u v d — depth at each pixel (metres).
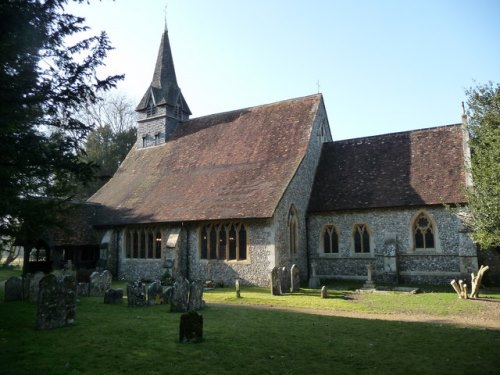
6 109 8.77
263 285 21.72
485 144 17.89
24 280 16.47
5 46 8.41
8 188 9.85
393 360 8.02
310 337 9.85
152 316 12.61
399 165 24.95
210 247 23.98
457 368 7.52
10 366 7.59
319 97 28.92
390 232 23.05
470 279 20.50
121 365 7.64
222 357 8.15
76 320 11.88
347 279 23.98
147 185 30.28
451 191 21.70
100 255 27.55
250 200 22.95
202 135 32.16
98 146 45.69
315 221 25.23
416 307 15.50
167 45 36.56
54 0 9.16
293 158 25.31
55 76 9.82
